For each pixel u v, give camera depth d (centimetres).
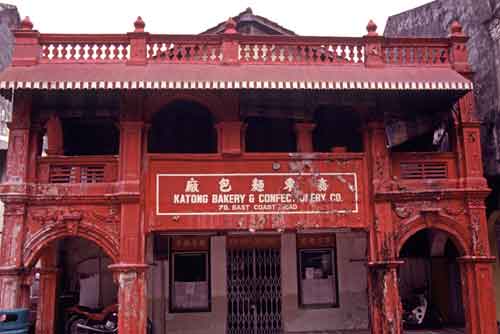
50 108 1031
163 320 1316
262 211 1033
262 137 1313
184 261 1365
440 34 1465
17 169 993
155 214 1013
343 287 1393
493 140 1185
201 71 1005
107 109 1044
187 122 1289
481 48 1244
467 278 1050
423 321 1414
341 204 1052
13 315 898
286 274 1378
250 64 1063
